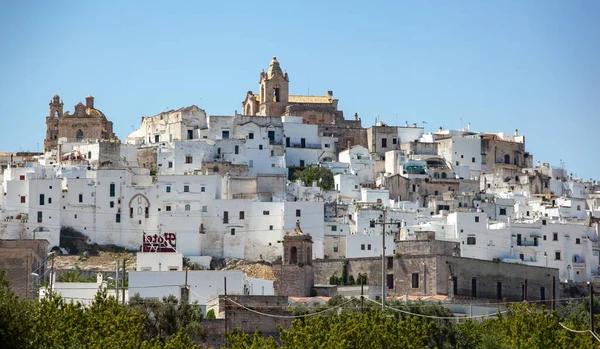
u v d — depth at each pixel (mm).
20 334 164125
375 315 197625
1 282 169750
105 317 185250
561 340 198625
